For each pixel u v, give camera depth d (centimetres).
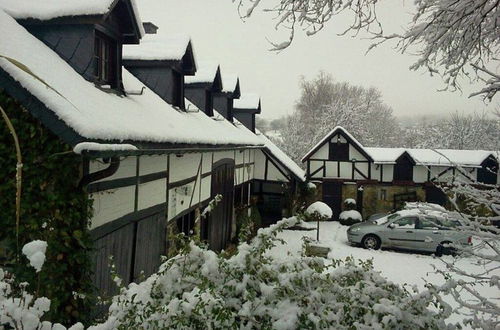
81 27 571
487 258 318
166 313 278
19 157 139
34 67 433
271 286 304
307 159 2120
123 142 457
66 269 433
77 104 430
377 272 339
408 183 2044
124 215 561
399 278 1117
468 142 3338
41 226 427
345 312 298
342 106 3806
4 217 428
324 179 2102
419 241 1381
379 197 2078
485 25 313
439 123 3662
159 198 705
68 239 431
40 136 418
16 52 438
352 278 330
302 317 282
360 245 1496
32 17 557
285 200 1867
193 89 1241
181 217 860
